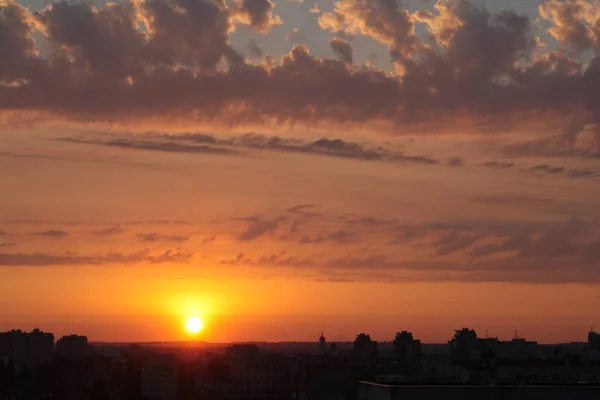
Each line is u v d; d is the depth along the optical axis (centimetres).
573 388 13512
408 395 13775
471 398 13662
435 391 13738
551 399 13525
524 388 13600
